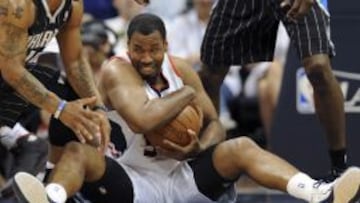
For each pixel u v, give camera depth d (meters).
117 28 17.66
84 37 15.37
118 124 11.12
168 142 10.82
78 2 10.78
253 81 16.88
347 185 9.89
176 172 11.09
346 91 14.30
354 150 14.25
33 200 9.76
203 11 17.34
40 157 12.91
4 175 13.73
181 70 11.42
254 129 16.84
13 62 10.00
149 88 11.16
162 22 11.13
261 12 12.29
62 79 11.72
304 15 11.53
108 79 11.07
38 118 15.09
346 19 14.26
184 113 10.84
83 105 10.18
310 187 10.12
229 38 12.62
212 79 12.92
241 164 10.57
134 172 11.06
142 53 11.00
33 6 10.05
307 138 14.48
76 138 10.85
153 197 10.91
